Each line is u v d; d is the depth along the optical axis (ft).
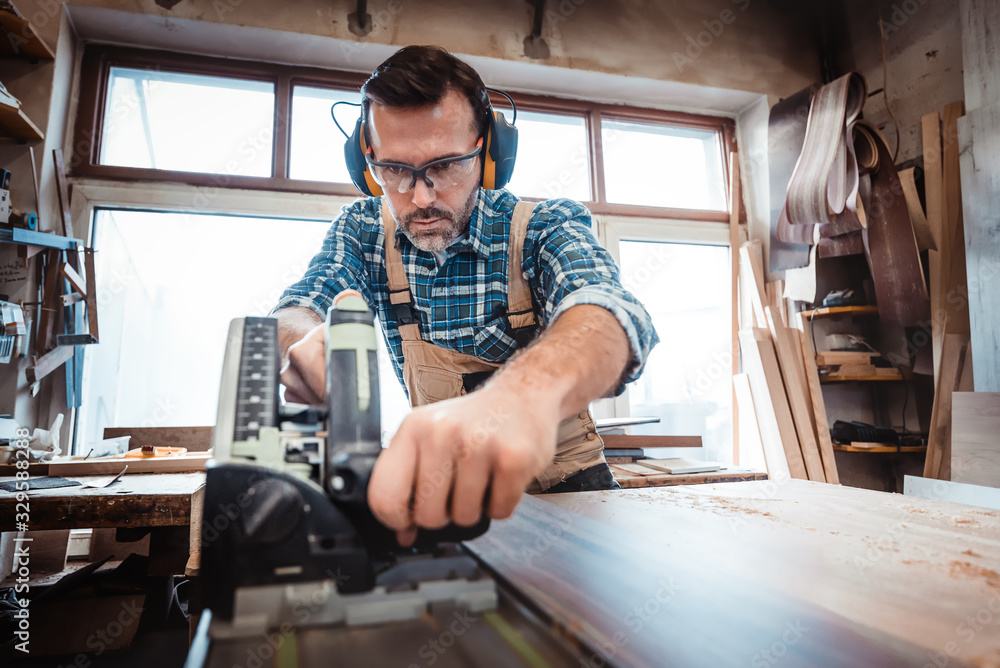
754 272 9.31
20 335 6.03
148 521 3.51
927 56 8.73
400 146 2.69
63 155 7.25
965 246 7.22
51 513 3.43
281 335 2.81
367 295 3.99
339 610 1.22
